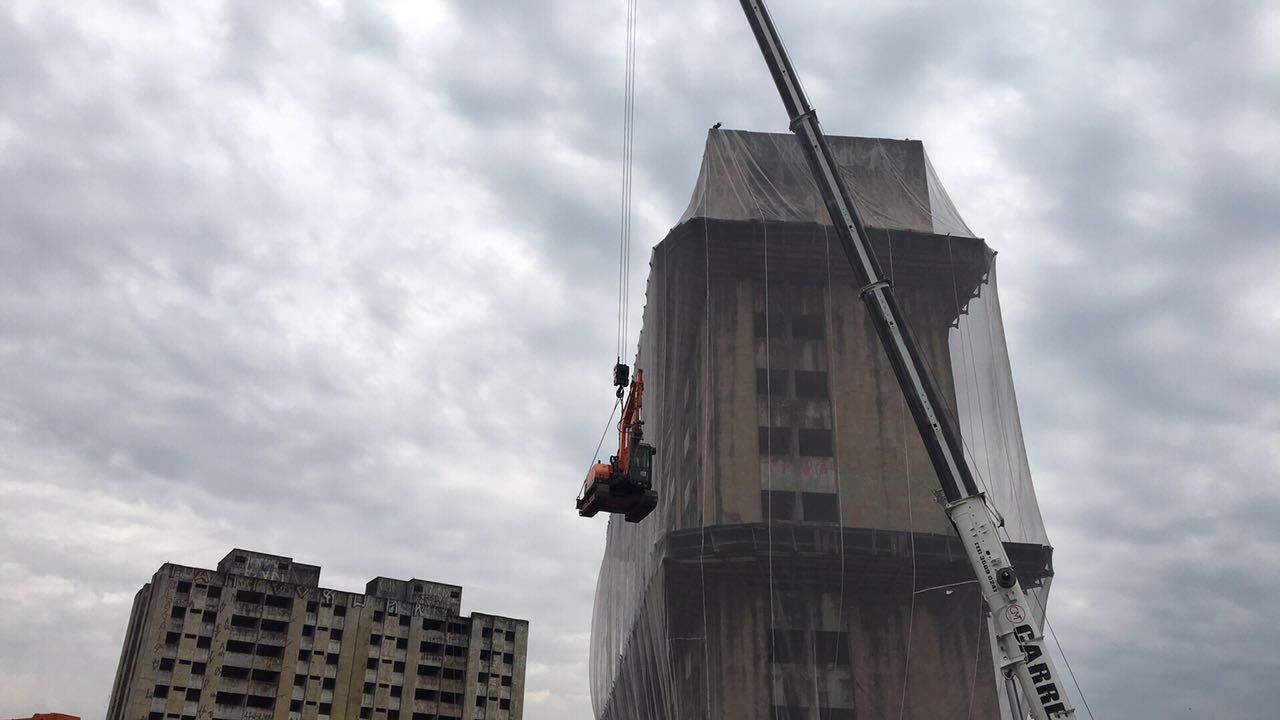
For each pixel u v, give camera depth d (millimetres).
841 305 66750
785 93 45312
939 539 56906
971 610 56594
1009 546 56594
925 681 55531
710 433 62938
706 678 55688
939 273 66250
